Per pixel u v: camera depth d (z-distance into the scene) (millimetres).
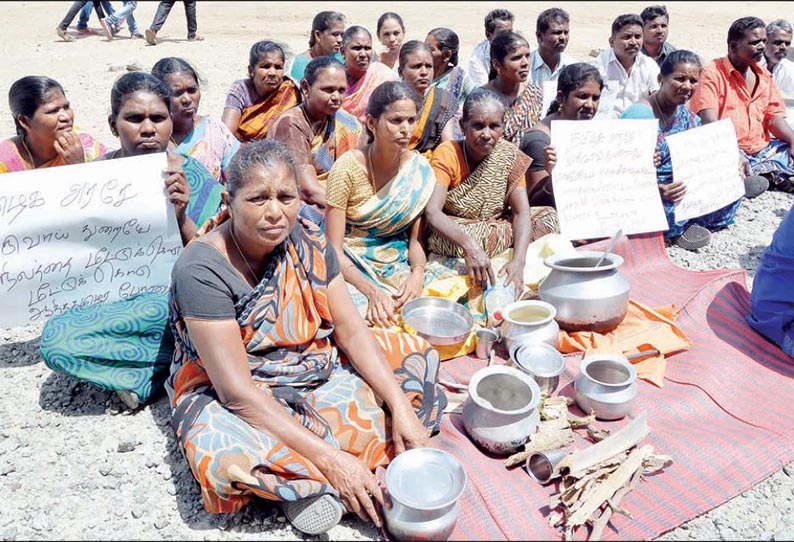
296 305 3068
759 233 5961
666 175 5562
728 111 6664
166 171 3811
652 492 3037
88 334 3486
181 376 3221
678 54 5555
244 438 2793
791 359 4109
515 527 2779
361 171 4289
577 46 14773
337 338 3266
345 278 4184
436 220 4418
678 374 3871
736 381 3873
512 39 5727
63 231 3730
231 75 11578
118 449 3389
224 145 4914
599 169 5156
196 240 3010
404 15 20375
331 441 3002
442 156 4586
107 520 2988
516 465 3115
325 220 4387
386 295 4059
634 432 3104
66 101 3930
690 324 4363
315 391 3143
